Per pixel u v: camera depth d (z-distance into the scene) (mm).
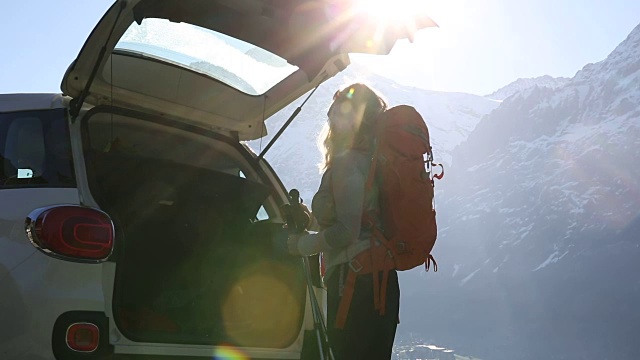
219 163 5012
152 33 4375
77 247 3482
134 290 4031
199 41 4566
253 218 4723
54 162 3830
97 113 4316
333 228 3551
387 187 3553
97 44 3992
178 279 4172
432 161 3703
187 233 4281
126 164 4184
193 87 4785
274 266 4207
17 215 3639
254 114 5109
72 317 3402
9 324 3443
